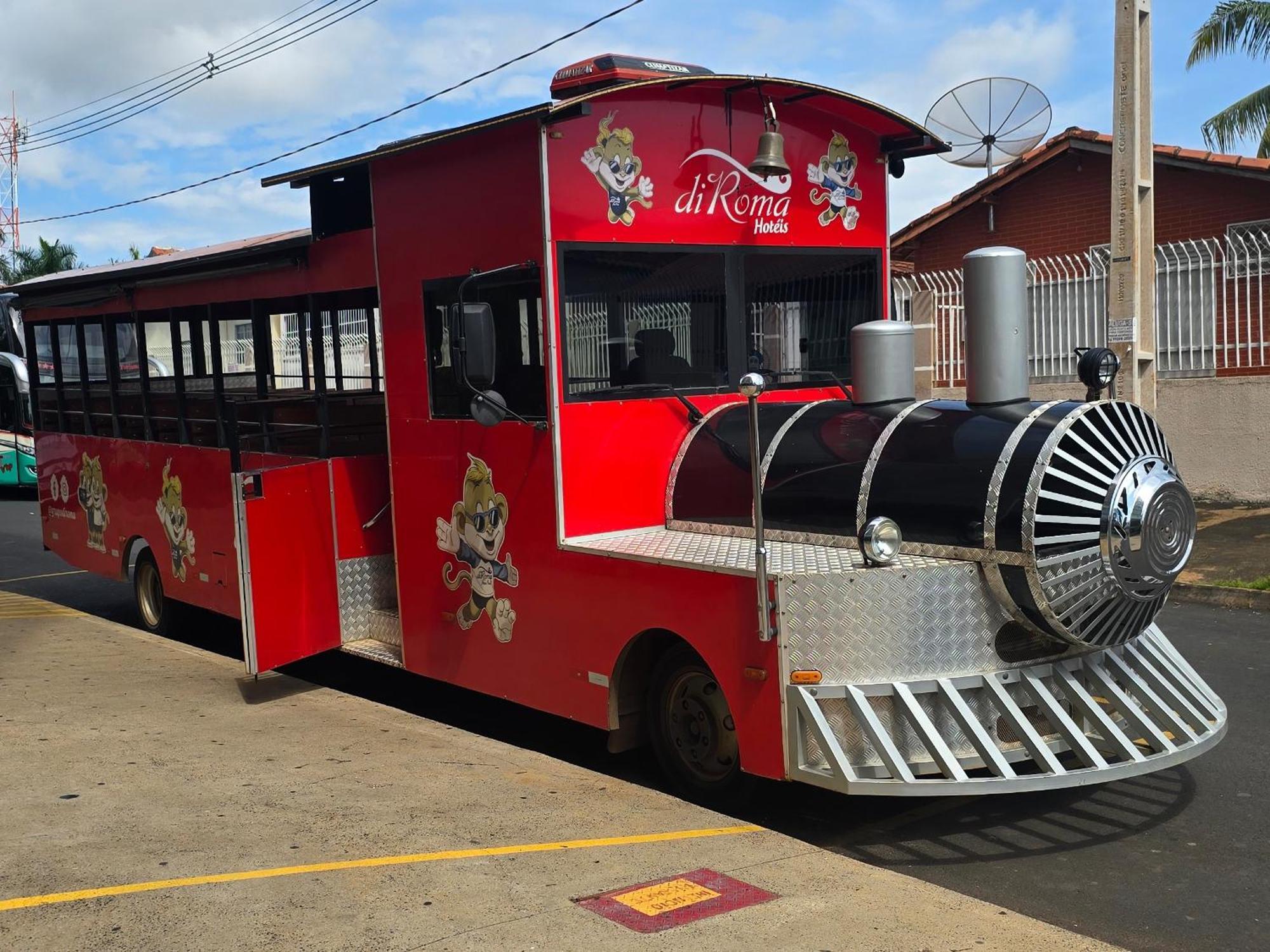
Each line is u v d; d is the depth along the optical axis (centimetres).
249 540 714
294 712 675
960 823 514
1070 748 465
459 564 648
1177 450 1311
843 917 385
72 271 1198
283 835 466
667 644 557
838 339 679
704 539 561
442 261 638
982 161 1552
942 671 473
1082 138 1567
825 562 483
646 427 597
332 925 380
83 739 619
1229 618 890
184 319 941
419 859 439
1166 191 1503
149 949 365
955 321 1519
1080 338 1386
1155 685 520
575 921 381
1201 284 1285
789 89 617
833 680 462
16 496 2491
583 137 573
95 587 1341
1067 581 461
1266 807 520
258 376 866
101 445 1089
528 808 500
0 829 477
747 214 635
